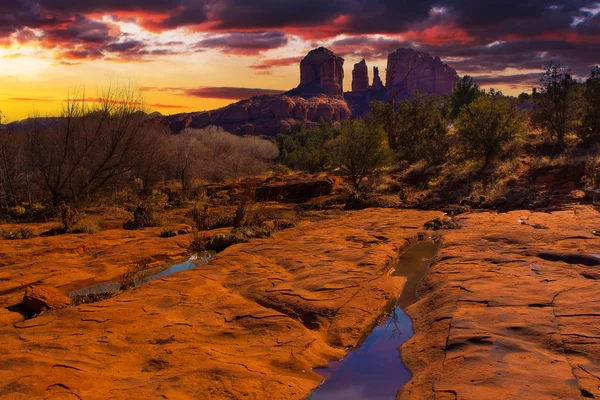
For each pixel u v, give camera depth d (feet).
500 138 67.15
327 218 53.06
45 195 74.38
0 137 72.49
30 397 13.15
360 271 27.43
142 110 80.33
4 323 21.49
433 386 13.66
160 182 106.83
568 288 21.08
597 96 66.23
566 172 56.44
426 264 30.94
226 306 21.85
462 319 18.24
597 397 11.93
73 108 71.82
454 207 51.96
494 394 12.37
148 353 16.76
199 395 13.52
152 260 34.50
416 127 101.14
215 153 154.61
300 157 191.62
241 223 45.98
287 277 26.99
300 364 16.34
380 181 73.36
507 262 26.94
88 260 33.73
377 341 18.79
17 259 34.32
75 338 18.06
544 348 15.19
